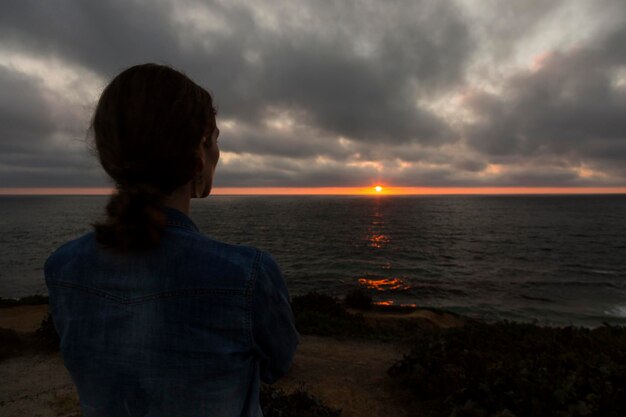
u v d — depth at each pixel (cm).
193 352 71
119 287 74
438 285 3050
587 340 862
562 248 5634
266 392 510
